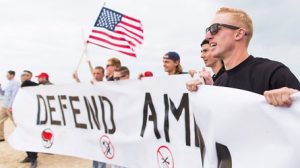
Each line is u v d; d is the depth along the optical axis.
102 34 5.32
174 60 3.76
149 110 2.62
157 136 2.52
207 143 1.69
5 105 9.05
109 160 3.14
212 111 1.63
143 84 2.69
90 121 3.41
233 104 1.52
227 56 1.88
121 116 2.96
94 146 3.36
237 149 1.50
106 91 3.12
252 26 1.86
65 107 3.74
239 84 1.77
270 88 1.63
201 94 1.71
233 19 1.83
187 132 2.22
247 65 1.78
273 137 1.36
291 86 1.56
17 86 8.77
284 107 1.31
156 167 2.53
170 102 2.39
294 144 1.28
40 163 7.06
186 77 2.25
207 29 1.97
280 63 1.66
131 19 5.55
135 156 2.79
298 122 1.27
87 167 6.72
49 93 3.95
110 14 5.46
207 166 1.75
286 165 1.30
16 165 6.95
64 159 7.38
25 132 4.27
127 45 5.45
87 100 3.43
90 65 5.22
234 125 1.51
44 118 4.03
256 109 1.42
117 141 3.00
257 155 1.41
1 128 9.51
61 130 3.80
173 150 2.35
